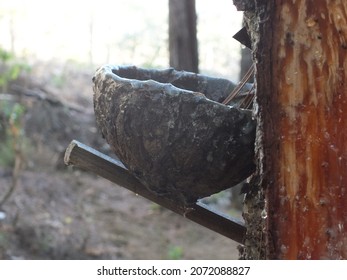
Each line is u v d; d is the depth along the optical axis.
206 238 2.88
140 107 0.59
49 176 3.24
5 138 3.22
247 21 0.62
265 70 0.58
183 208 0.66
